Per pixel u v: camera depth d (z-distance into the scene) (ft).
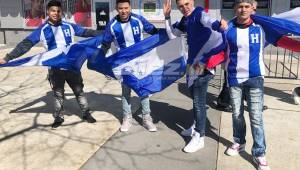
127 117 17.39
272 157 14.66
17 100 22.26
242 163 14.17
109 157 14.74
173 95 23.02
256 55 13.03
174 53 16.34
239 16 12.76
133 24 16.29
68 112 19.90
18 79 27.78
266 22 13.58
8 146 15.76
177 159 14.56
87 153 15.07
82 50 16.87
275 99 22.18
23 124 18.19
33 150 15.35
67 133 17.08
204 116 15.07
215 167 13.91
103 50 16.65
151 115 19.48
